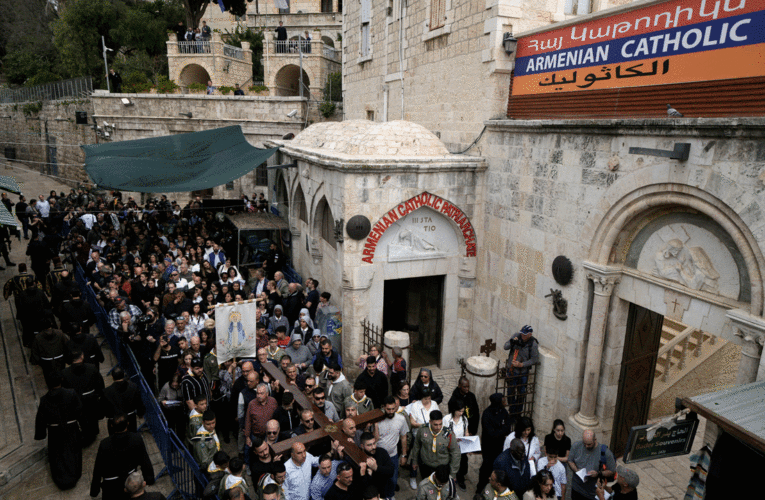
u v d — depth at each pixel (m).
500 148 10.77
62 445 7.35
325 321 11.66
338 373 8.12
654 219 7.59
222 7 32.12
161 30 31.41
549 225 9.30
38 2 42.62
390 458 6.54
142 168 14.42
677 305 7.17
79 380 8.02
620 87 7.89
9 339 11.42
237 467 5.66
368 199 10.77
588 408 8.63
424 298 13.66
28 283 10.84
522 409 9.52
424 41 13.91
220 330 8.53
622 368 8.52
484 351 9.48
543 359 9.18
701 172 6.39
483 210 11.60
